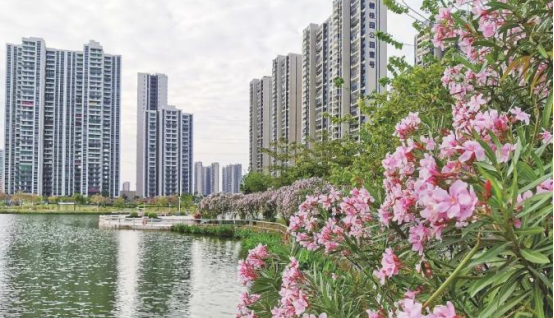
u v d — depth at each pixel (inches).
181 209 3221.0
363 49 2297.0
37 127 3951.8
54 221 2415.1
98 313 543.5
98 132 4133.9
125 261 947.3
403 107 323.6
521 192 60.6
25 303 592.4
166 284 709.3
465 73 125.9
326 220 140.3
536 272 60.9
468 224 66.4
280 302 133.7
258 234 1144.2
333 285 132.5
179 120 4603.8
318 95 2743.6
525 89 101.5
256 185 1787.6
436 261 85.0
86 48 4092.0
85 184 4111.7
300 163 1098.7
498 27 91.7
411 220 81.8
